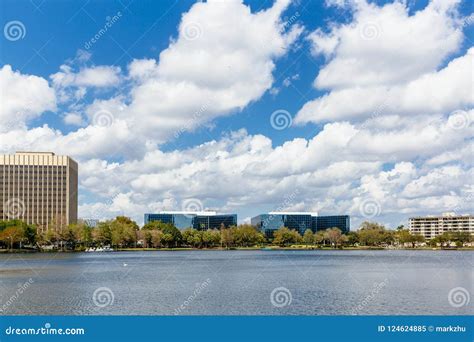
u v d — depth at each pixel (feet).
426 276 451.94
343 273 492.13
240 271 521.65
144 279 433.48
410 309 261.03
